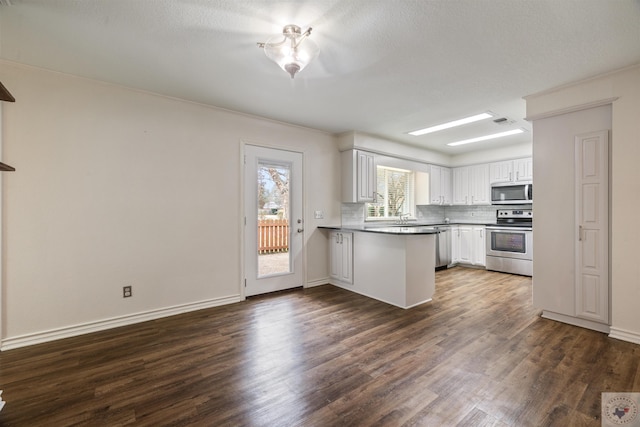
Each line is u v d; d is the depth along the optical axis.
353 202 4.48
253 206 3.68
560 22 1.82
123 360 2.15
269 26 1.88
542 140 2.91
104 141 2.71
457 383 1.85
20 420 1.53
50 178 2.47
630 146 2.37
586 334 2.55
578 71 2.45
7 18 1.77
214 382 1.87
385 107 3.32
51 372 1.99
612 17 1.76
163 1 1.64
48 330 2.46
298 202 4.11
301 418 1.55
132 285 2.85
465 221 6.25
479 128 4.14
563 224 2.79
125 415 1.57
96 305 2.67
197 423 1.51
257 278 3.73
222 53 2.20
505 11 1.72
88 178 2.63
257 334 2.59
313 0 1.63
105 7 1.69
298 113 3.53
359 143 4.37
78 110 2.59
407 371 1.99
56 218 2.50
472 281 4.50
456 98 3.04
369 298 3.66
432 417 1.55
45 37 1.98
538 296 2.98
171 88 2.83
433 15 1.76
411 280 3.33
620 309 2.44
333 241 4.32
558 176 2.81
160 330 2.68
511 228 4.94
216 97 3.05
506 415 1.56
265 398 1.71
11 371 1.99
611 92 2.46
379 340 2.47
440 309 3.25
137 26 1.87
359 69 2.43
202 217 3.27
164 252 3.03
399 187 5.79
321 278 4.36
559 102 2.76
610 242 2.53
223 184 3.41
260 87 2.80
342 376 1.94
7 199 2.31
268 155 3.80
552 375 1.93
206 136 3.29
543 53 2.18
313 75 2.54
